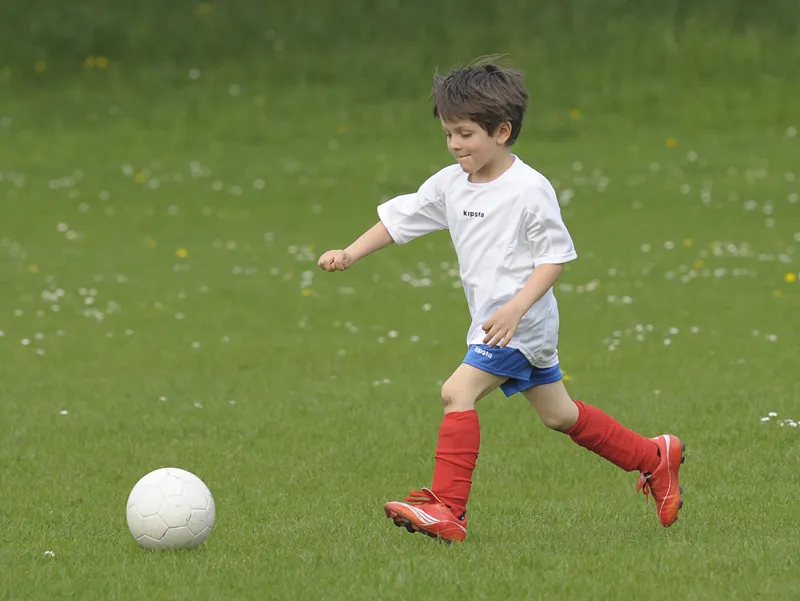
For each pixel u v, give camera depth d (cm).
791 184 8969
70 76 11912
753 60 11731
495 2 12719
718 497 2609
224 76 11894
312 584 1950
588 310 5434
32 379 4209
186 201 8838
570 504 2602
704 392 3803
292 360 4550
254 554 2170
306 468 2972
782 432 3225
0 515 2539
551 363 2219
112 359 4575
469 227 2180
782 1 12481
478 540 2256
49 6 12681
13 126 10912
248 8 12781
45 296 5897
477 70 2159
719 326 5038
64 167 9806
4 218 8206
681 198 8625
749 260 6650
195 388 4041
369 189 9194
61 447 3209
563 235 2122
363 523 2438
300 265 6819
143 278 6425
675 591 1883
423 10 12694
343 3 12812
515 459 3036
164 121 11094
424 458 3080
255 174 9656
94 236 7700
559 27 12325
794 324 5050
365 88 11656
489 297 2162
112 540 2295
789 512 2459
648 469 2294
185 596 1895
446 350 4719
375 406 3681
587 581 1930
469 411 2158
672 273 6328
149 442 3269
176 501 2175
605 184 9106
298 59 12094
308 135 10788
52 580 2016
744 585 1902
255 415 3575
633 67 11738
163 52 12250
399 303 5753
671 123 10894
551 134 10688
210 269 6688
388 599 1862
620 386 3947
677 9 12469
